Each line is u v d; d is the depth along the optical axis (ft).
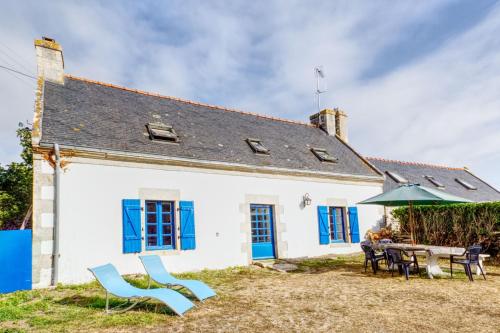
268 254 37.50
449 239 40.06
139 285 24.30
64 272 24.90
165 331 14.17
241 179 36.01
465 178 74.28
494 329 14.21
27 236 23.82
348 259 37.73
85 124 29.66
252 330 14.34
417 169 67.31
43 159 25.23
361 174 46.19
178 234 30.94
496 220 35.86
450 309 17.52
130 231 28.14
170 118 37.99
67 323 15.26
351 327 14.71
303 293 21.77
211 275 28.94
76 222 25.98
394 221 49.08
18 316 16.49
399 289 22.52
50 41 34.60
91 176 27.17
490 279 25.76
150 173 30.22
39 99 29.78
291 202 39.58
